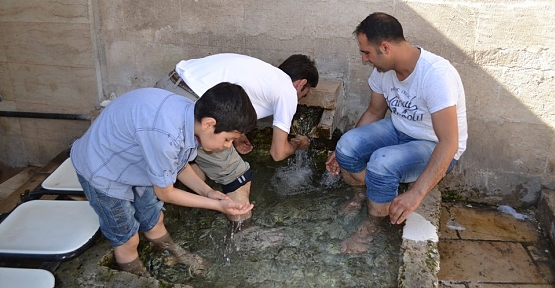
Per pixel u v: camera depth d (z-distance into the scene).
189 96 2.76
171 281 2.52
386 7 3.24
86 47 3.87
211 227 2.93
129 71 3.93
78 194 2.77
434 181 2.45
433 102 2.49
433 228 2.69
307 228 2.90
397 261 2.59
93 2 3.74
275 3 3.43
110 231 2.37
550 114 3.17
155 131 2.04
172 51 3.77
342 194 3.20
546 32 2.99
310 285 2.48
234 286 2.48
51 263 2.43
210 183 3.24
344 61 3.49
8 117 4.30
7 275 2.26
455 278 2.77
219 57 2.86
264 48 3.59
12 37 3.95
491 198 3.52
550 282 2.75
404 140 2.92
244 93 2.07
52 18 3.82
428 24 3.20
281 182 3.34
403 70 2.60
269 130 3.60
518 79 3.15
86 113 4.13
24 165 4.52
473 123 3.35
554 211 3.09
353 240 2.77
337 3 3.32
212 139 2.08
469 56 3.19
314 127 3.30
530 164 3.34
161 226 2.68
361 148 2.89
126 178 2.26
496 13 3.04
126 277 2.37
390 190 2.70
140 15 3.70
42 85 4.10
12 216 2.59
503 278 2.77
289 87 2.73
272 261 2.65
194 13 3.60
